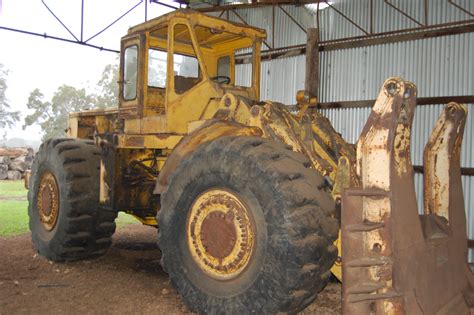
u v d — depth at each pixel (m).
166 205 3.67
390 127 2.76
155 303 3.91
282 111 3.81
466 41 7.45
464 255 3.52
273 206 3.04
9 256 5.54
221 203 3.37
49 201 5.41
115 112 5.75
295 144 3.59
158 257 5.75
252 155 3.21
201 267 3.46
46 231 5.47
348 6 8.97
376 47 8.49
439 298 3.05
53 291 4.20
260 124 3.67
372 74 8.55
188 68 5.07
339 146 4.11
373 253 2.77
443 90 7.67
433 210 3.55
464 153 7.37
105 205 5.00
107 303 3.89
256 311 3.11
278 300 3.01
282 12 10.06
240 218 3.26
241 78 8.34
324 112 9.15
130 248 6.28
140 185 5.17
